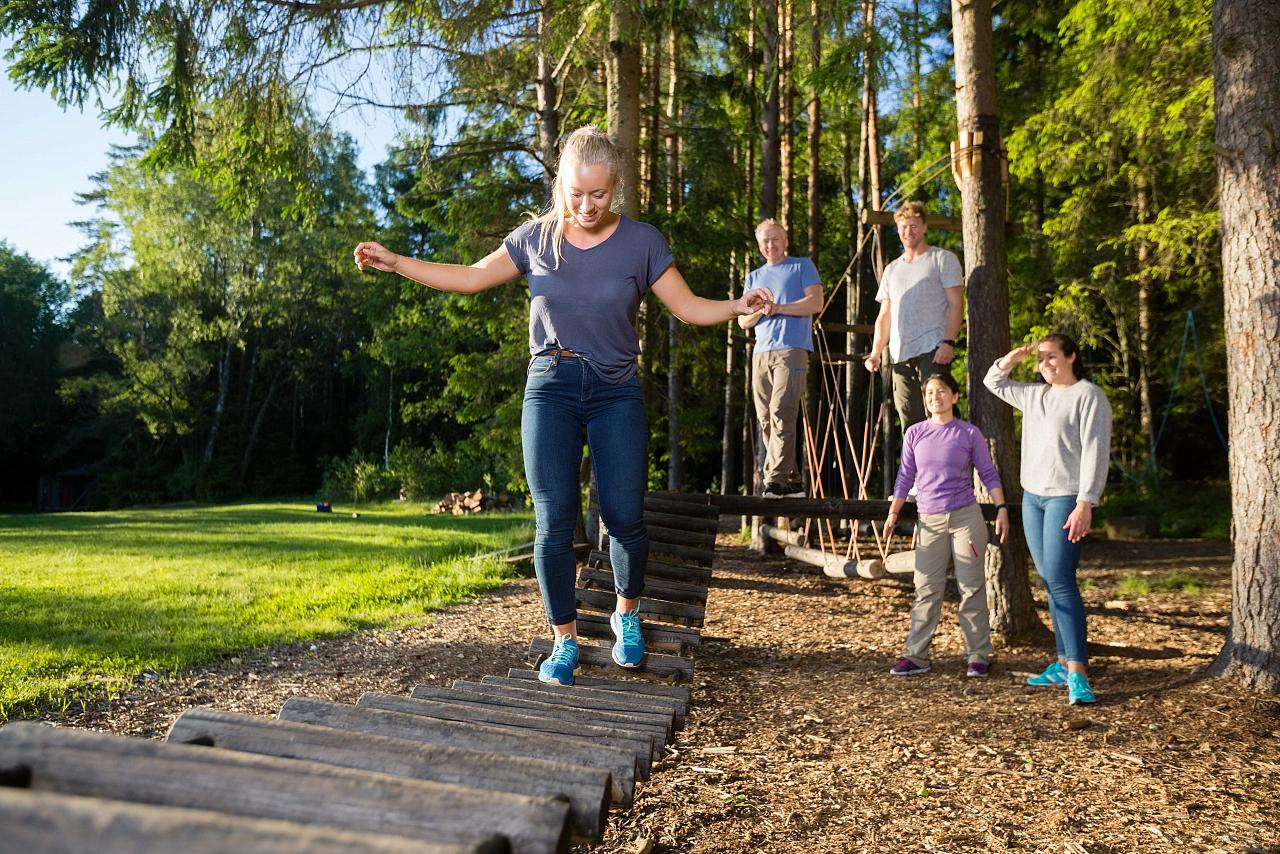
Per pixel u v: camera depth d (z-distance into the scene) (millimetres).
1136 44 11438
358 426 39375
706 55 14305
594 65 9953
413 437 38438
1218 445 20438
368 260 2760
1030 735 3949
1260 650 4340
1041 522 4727
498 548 11555
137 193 33469
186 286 34875
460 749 1616
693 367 16031
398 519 20094
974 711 4375
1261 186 4359
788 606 7945
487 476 25109
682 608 4957
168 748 1297
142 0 6539
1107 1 11250
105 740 1305
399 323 30781
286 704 2053
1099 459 4422
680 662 3734
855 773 3549
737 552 12320
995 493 5230
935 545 5258
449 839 1190
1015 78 16859
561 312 2684
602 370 2713
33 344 43531
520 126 11273
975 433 5258
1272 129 4320
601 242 2688
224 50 6898
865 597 8461
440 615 7215
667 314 12375
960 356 16438
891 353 6000
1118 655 5570
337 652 5773
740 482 24500
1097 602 7977
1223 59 4539
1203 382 15445
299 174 7832
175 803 1221
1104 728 3988
